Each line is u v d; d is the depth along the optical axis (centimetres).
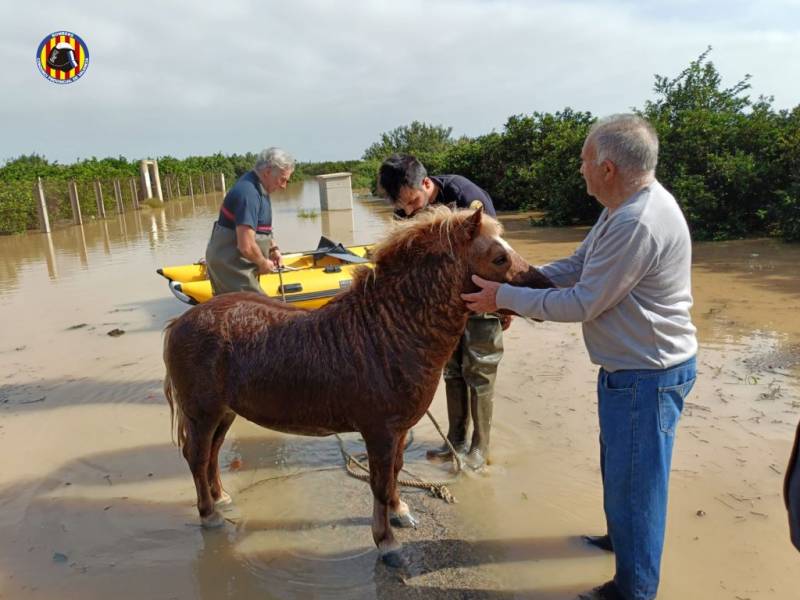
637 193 287
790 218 1180
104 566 365
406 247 337
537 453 473
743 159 1264
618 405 300
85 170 3111
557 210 1647
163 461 492
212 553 376
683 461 438
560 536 379
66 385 654
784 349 633
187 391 370
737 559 342
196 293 753
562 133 1781
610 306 290
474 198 431
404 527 394
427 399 344
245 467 484
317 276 770
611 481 307
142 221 2392
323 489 447
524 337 739
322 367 337
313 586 344
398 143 5022
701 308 780
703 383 561
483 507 412
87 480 464
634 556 302
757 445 453
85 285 1162
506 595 331
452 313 334
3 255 1570
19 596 338
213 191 4588
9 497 441
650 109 1535
